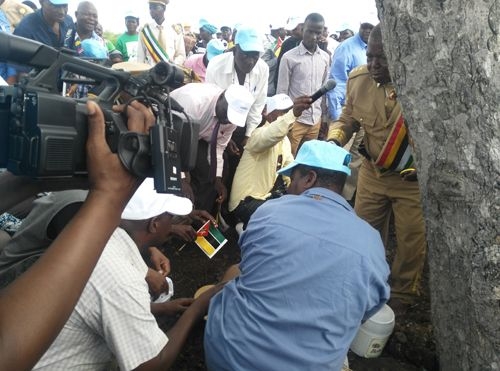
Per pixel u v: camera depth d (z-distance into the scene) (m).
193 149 1.07
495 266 1.57
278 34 8.89
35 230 1.38
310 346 1.50
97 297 1.25
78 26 4.89
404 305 2.76
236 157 3.71
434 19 1.56
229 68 3.65
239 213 3.35
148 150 0.79
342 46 4.86
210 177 3.19
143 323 1.33
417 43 1.64
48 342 0.66
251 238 1.70
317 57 4.91
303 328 1.50
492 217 1.56
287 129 2.98
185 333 1.72
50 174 0.74
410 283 2.74
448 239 1.73
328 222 1.62
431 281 1.92
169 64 0.88
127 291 1.28
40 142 0.71
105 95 0.89
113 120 0.81
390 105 2.49
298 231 1.60
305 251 1.55
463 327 1.75
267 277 1.58
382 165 2.60
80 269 0.68
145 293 1.35
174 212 1.62
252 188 3.33
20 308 0.64
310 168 1.91
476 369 1.71
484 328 1.63
